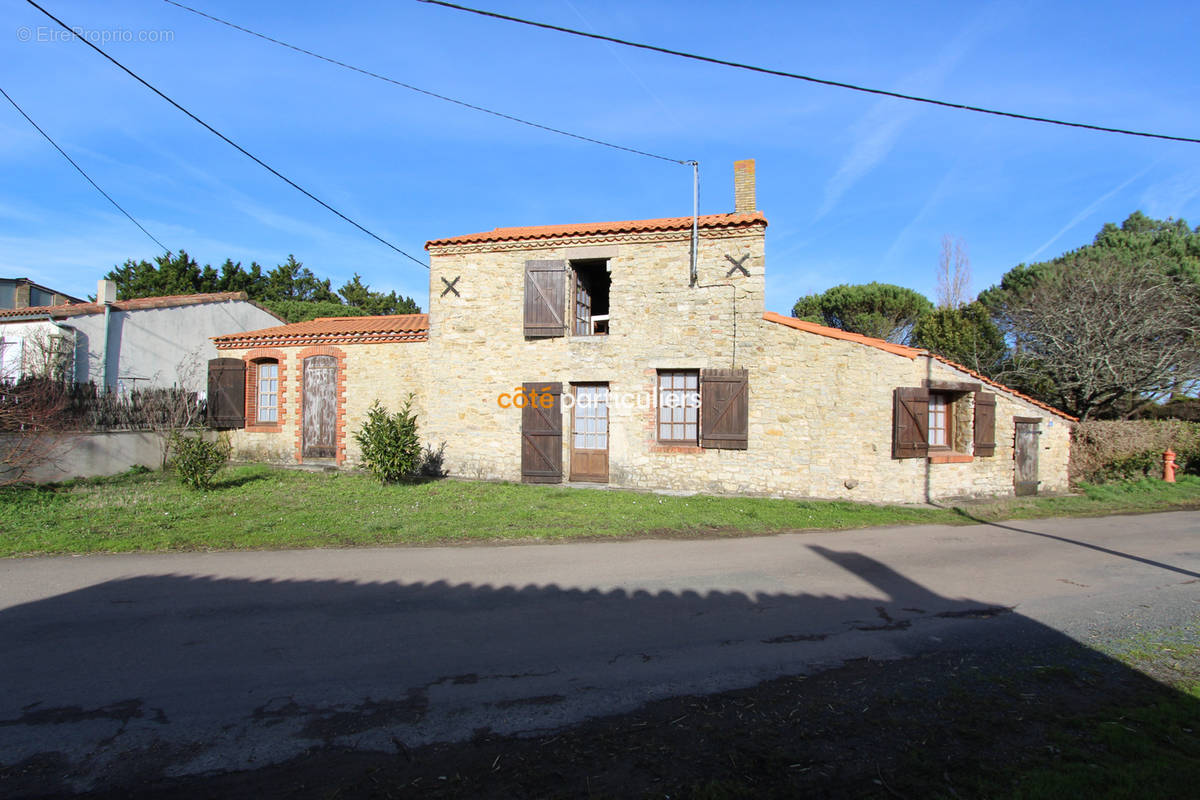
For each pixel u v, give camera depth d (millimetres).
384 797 2721
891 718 3393
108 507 8969
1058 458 12773
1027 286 23094
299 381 13828
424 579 5949
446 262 12898
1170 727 3234
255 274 32250
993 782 2764
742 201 12609
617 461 11953
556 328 12164
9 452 10203
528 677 3904
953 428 11703
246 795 2734
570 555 6926
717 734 3238
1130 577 6297
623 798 2699
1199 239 22453
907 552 7277
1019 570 6516
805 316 27766
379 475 11234
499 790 2768
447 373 12828
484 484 11805
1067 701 3586
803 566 6578
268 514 8719
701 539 7820
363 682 3816
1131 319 15586
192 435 13273
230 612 4992
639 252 11961
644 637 4562
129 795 2727
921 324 20125
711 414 11422
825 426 11000
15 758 2971
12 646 4277
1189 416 19031
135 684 3748
